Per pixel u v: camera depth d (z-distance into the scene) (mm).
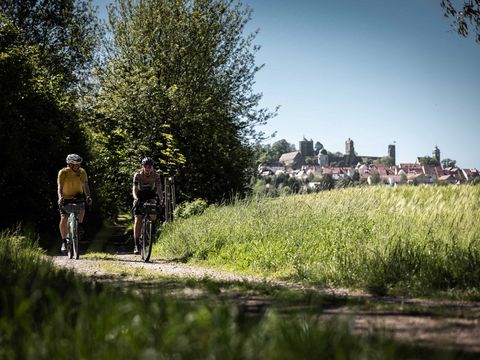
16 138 21969
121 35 32844
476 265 9055
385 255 9977
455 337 4430
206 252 14531
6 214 22953
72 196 14203
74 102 28594
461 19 14227
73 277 7387
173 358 3291
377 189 19531
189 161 28844
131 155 27750
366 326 4820
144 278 9172
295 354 3379
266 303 6289
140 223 14773
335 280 9820
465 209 13258
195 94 32062
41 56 38062
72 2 41031
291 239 12820
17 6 39875
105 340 3553
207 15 34094
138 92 28172
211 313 4281
